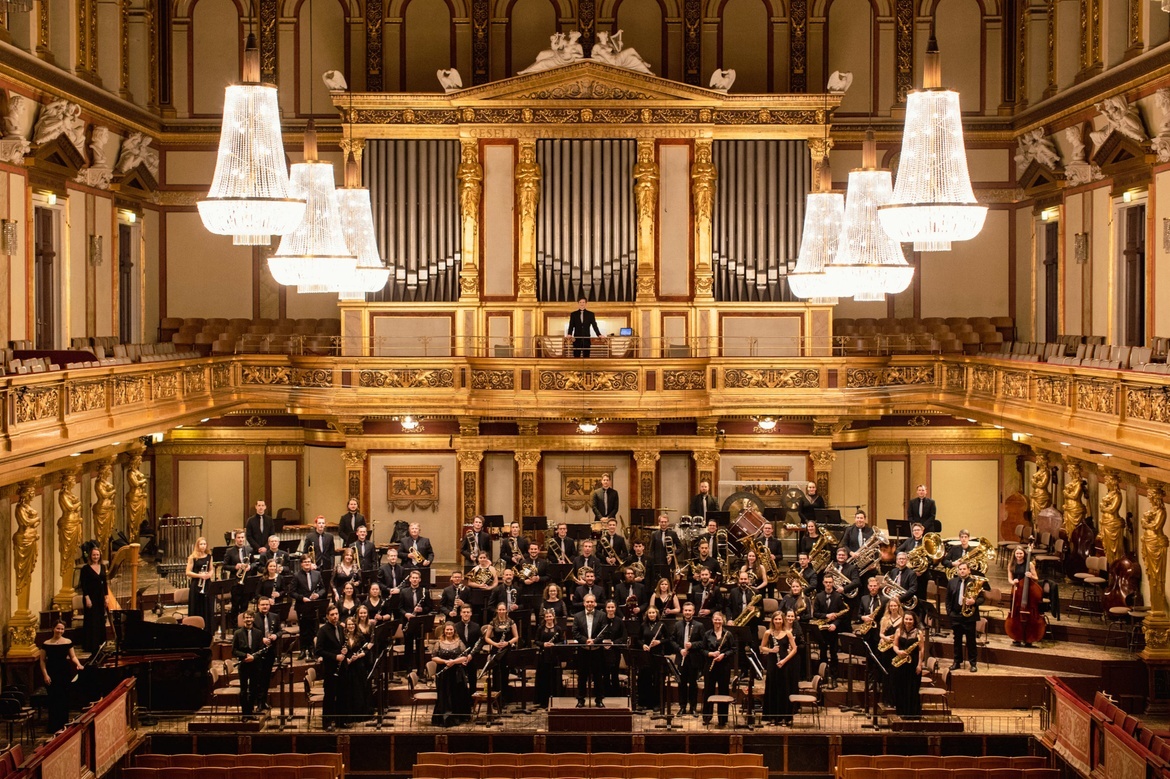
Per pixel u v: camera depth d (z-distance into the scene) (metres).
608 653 18.81
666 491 26.95
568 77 26.48
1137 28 23.27
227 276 29.27
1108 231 24.25
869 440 28.44
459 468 26.73
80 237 24.97
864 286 17.38
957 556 22.19
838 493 28.59
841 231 17.88
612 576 21.48
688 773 15.95
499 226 26.88
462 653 18.62
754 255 26.92
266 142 13.64
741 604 19.56
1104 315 24.52
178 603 23.06
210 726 18.14
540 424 26.64
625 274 26.91
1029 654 20.59
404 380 26.17
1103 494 23.34
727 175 26.92
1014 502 26.36
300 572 20.83
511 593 20.03
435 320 26.98
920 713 18.42
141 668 18.52
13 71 21.34
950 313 29.30
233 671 20.48
